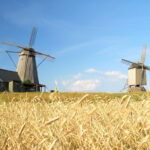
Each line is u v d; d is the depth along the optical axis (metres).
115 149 2.36
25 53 53.00
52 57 52.16
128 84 59.50
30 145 2.31
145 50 58.78
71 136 2.51
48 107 3.40
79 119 2.82
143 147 2.36
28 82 50.94
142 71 57.19
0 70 48.12
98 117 2.90
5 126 3.19
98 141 2.28
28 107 3.75
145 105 3.47
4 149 2.33
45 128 2.59
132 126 2.62
